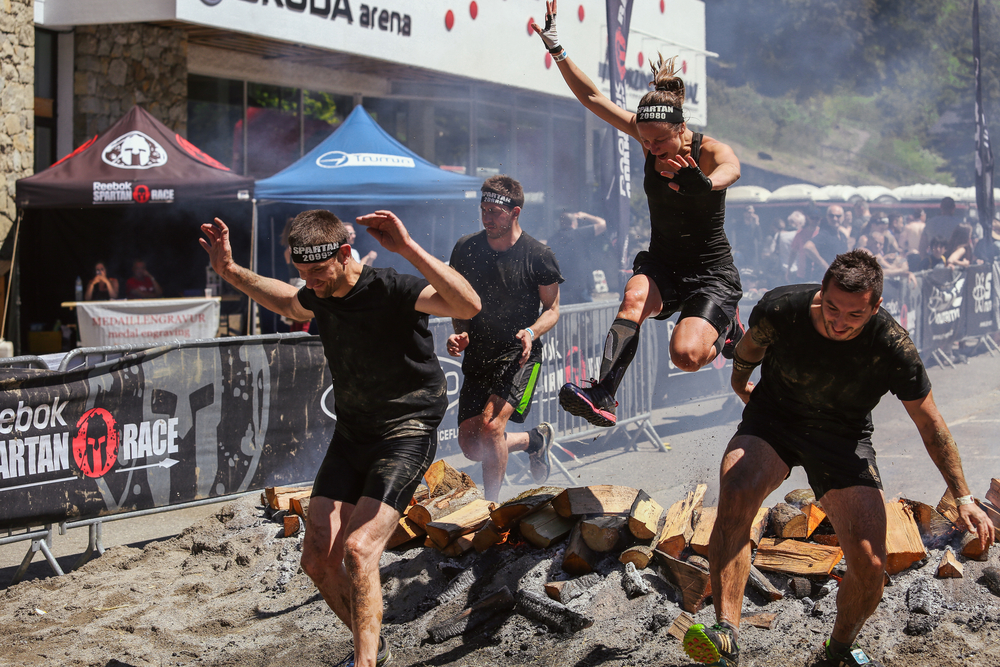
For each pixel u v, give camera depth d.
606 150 10.86
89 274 10.41
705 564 3.47
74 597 4.19
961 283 11.32
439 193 9.49
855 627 2.83
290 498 4.51
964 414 7.84
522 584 3.59
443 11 12.88
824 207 17.11
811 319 2.72
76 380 4.56
